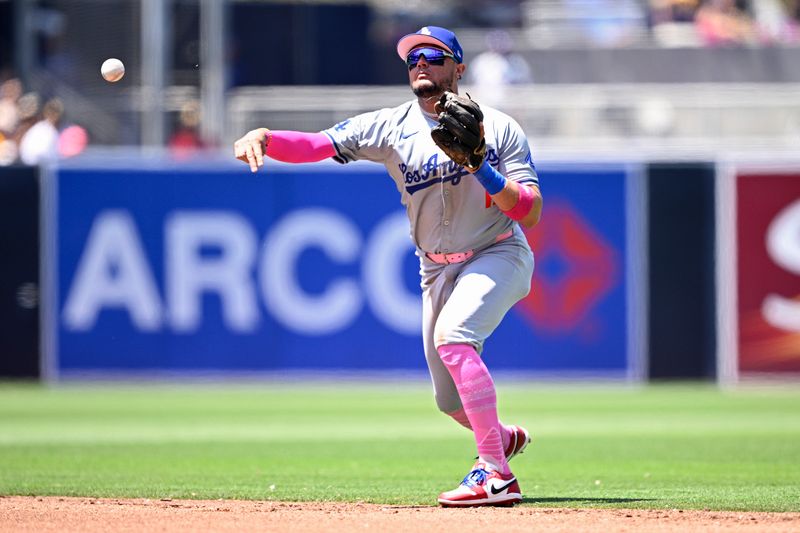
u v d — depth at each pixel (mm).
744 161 51438
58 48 60906
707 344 51875
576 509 21047
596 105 58938
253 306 52344
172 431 38250
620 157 52500
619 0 69188
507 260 21312
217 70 58344
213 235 52219
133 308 52344
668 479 26906
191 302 52312
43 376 52469
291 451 33188
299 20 64312
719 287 51719
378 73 65625
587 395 48906
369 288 52062
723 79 63906
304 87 64438
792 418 41719
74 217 52250
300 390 50719
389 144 21516
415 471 28656
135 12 60594
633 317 51906
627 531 18672
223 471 28609
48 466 29609
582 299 51812
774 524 19516
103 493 24156
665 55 64125
